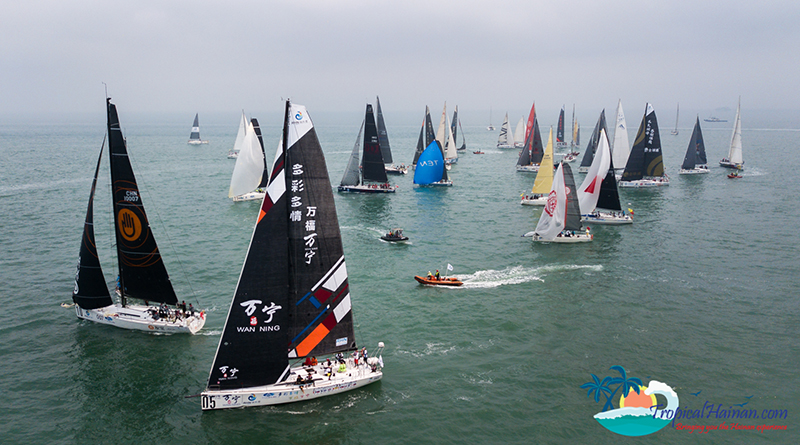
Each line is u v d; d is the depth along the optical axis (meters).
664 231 89.12
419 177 136.62
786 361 44.78
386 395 39.78
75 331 49.56
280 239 37.09
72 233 84.44
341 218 99.69
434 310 55.41
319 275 38.78
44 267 67.56
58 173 152.50
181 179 145.50
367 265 70.69
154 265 49.28
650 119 130.38
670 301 57.88
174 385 40.78
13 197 114.56
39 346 46.62
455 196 123.69
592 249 78.19
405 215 102.75
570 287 62.25
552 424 36.31
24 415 36.94
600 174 94.38
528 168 166.25
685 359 45.12
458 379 41.97
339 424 36.31
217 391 37.59
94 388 40.28
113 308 51.34
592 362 44.56
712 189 129.88
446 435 35.22
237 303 36.84
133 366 43.47
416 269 69.12
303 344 39.62
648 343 47.91
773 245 80.00
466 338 48.97
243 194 112.38
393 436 35.12
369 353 46.09
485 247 79.81
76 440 34.44
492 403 38.72
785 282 63.66
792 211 103.88
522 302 57.62
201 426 35.97
